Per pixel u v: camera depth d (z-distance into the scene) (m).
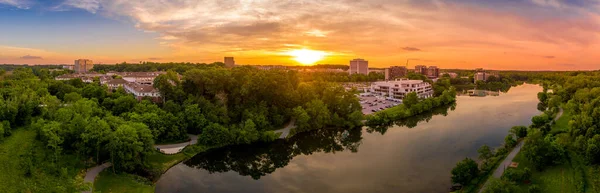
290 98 199.88
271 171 132.38
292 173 129.38
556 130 152.38
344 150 155.88
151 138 128.50
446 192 106.75
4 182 96.75
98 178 109.19
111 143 112.19
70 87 196.00
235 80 195.12
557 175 103.69
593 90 197.00
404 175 121.44
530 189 94.88
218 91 191.38
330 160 142.75
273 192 112.69
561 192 94.94
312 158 146.88
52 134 110.44
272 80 195.62
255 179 124.56
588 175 101.88
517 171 101.62
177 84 193.00
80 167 113.31
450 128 187.25
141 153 121.62
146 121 146.88
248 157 150.62
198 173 129.62
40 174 104.25
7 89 163.88
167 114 155.00
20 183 98.44
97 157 116.56
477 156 137.12
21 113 135.88
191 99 178.75
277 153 156.50
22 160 107.56
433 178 117.69
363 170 128.38
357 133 186.25
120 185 108.69
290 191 113.06
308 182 120.19
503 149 129.12
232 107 189.25
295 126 188.62
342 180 120.19
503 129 180.62
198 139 151.62
